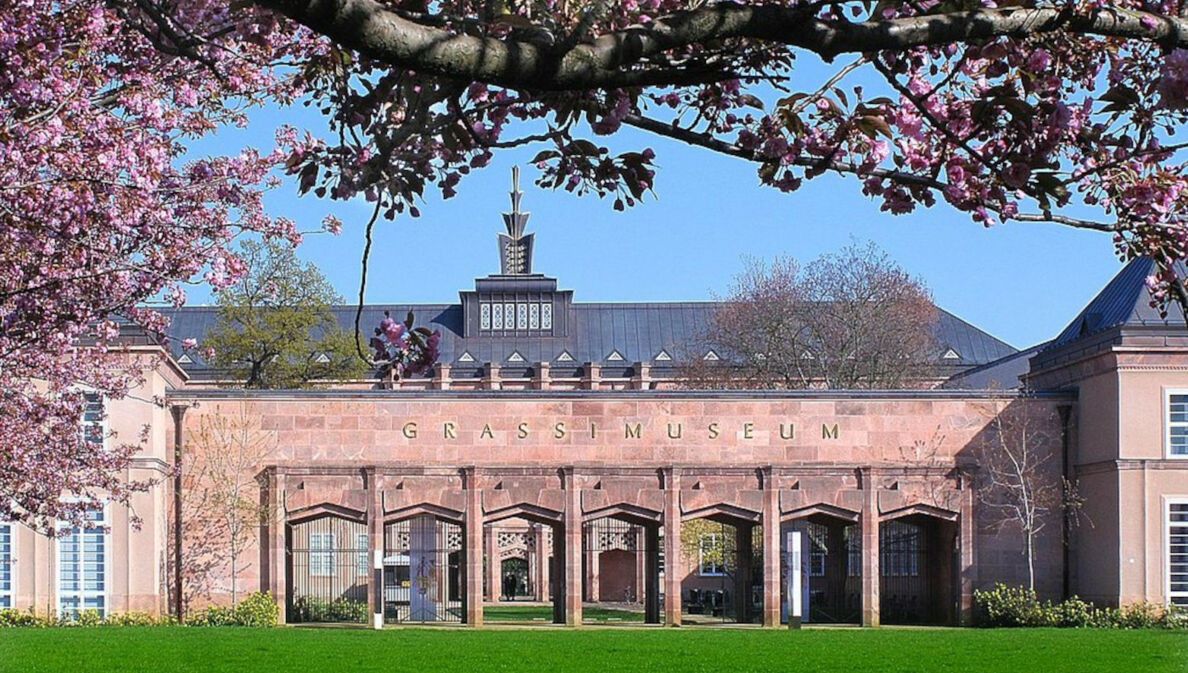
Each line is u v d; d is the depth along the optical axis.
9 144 16.80
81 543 46.94
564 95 9.09
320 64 9.65
